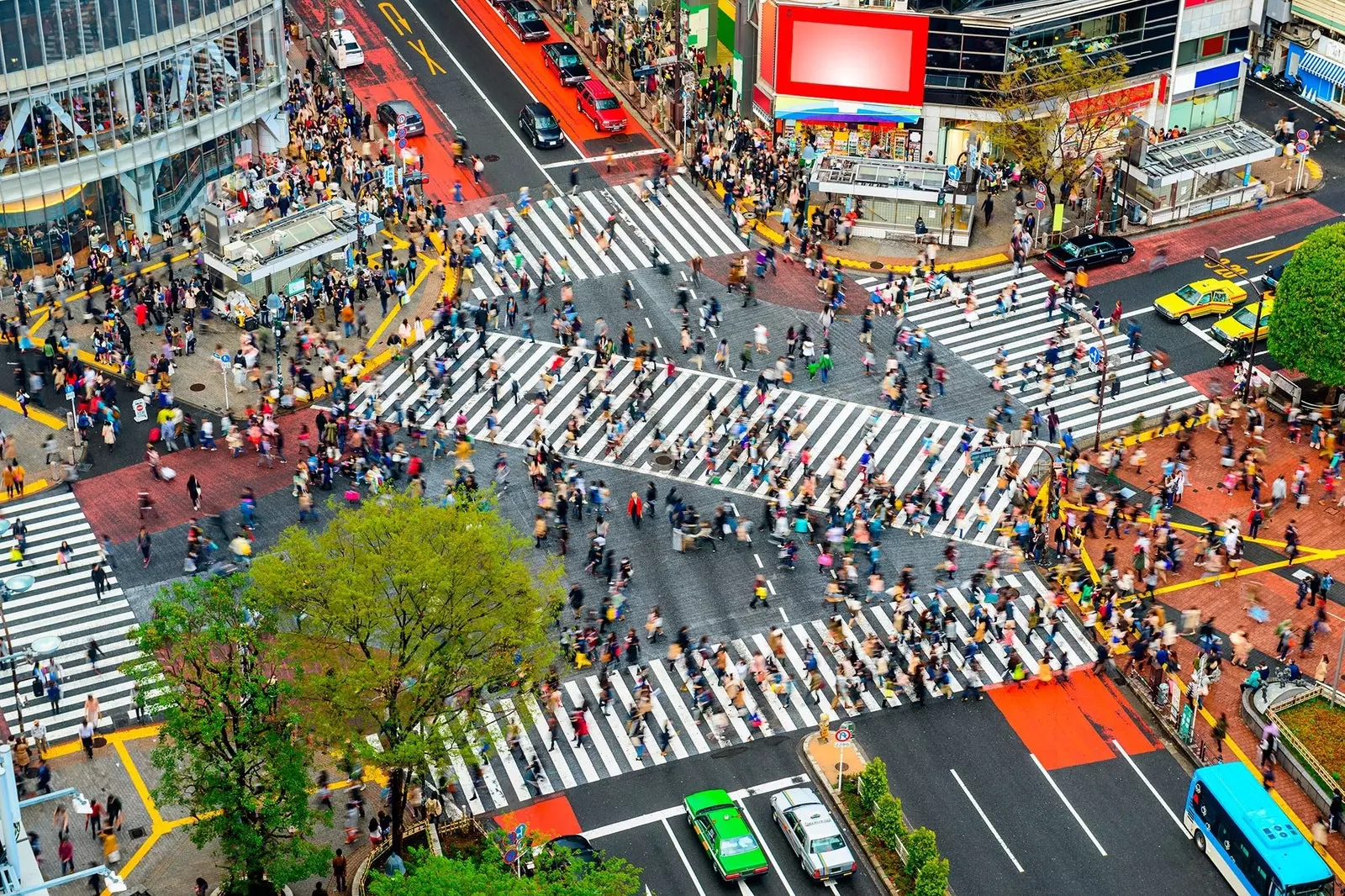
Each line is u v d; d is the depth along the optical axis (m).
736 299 103.69
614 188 114.56
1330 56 119.38
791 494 88.19
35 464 90.75
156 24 102.69
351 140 118.19
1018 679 77.75
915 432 92.75
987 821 71.62
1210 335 99.56
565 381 96.88
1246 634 79.38
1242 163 109.38
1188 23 112.69
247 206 107.25
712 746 75.25
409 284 104.38
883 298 102.69
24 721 76.25
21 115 99.94
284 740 65.00
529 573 70.38
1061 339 98.19
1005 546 84.25
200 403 94.88
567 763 74.50
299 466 87.00
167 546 85.62
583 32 130.50
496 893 58.31
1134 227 109.38
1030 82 108.81
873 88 112.56
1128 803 72.38
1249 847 66.69
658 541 85.75
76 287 103.12
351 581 64.62
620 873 62.25
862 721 76.38
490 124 121.00
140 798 72.69
